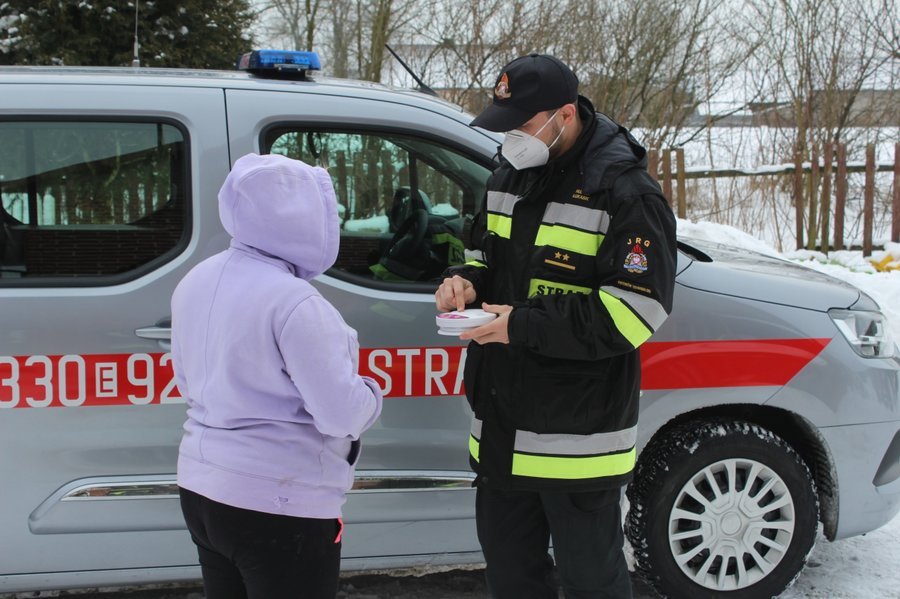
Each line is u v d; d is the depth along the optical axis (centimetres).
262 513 171
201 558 189
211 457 173
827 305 285
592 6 1428
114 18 998
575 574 214
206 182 254
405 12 1416
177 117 254
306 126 265
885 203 988
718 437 271
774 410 288
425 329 261
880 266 903
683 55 1466
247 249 177
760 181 1014
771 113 1316
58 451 245
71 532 249
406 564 273
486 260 225
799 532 281
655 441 278
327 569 182
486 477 211
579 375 201
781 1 1303
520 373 203
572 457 203
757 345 274
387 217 276
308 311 166
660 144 1443
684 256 280
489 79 1416
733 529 277
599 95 1462
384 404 260
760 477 277
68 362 242
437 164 279
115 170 252
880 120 1267
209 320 173
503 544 226
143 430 249
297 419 174
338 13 1501
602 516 211
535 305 194
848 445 284
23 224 247
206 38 1089
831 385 279
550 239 201
